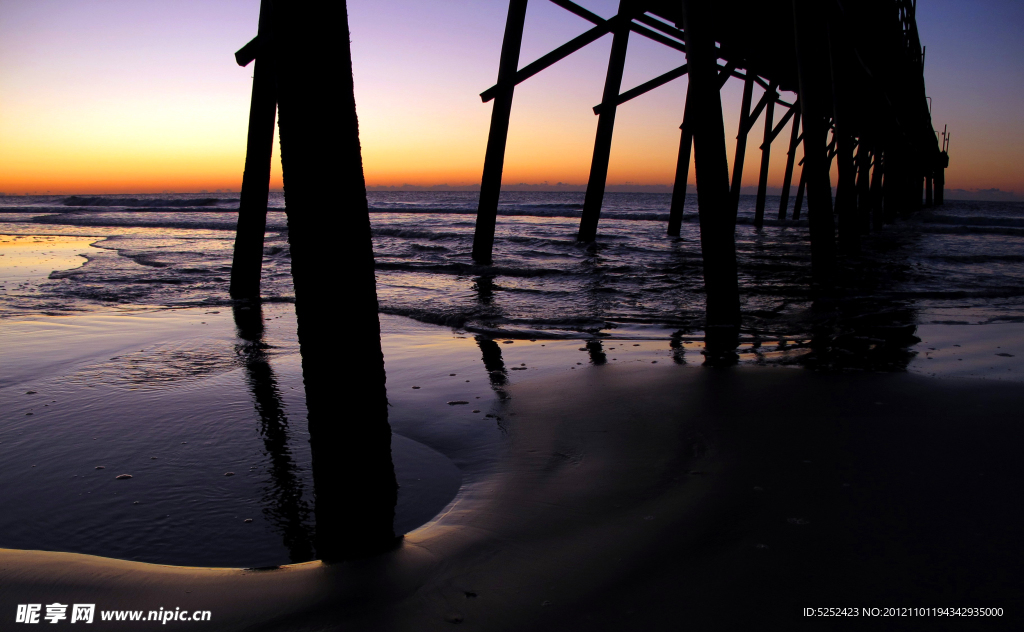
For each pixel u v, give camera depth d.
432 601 1.32
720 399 2.78
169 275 7.71
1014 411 2.49
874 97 10.99
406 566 1.47
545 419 2.60
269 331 4.56
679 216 14.25
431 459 2.22
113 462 2.22
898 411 2.54
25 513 1.84
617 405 2.75
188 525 1.77
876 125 13.72
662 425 2.47
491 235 8.68
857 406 2.62
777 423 2.44
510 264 8.92
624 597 1.31
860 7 8.19
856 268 8.13
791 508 1.71
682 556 1.47
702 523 1.63
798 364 3.44
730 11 7.82
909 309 5.37
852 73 9.66
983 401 2.63
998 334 4.23
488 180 8.45
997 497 1.74
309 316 1.62
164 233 16.31
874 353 3.70
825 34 8.96
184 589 1.40
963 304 5.63
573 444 2.31
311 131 1.52
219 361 3.68
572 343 4.23
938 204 41.19
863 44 9.42
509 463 2.16
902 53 11.80
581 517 1.71
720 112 4.20
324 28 1.49
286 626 1.25
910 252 10.50
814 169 6.70
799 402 2.70
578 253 10.45
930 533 1.55
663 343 4.16
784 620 1.22
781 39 9.22
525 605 1.29
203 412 2.76
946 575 1.37
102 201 34.78
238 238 5.92
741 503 1.75
